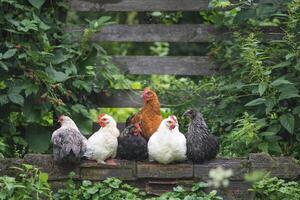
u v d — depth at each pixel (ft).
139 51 47.65
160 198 26.63
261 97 30.04
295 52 29.99
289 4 30.50
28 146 31.53
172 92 34.12
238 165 27.43
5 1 30.68
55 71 31.12
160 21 35.60
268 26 33.99
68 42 32.96
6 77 30.94
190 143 27.32
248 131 28.71
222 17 34.12
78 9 34.42
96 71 33.24
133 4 34.50
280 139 29.76
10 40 31.14
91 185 27.17
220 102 32.45
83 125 32.07
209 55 34.30
